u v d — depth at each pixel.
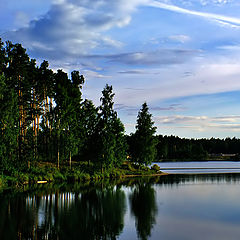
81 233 17.34
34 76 51.91
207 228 18.61
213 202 27.94
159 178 56.50
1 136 37.53
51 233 17.36
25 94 47.81
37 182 44.00
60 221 20.30
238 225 19.31
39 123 56.66
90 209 24.62
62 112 52.91
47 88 56.28
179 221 20.45
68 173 52.00
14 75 46.28
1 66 43.91
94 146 57.97
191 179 52.31
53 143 54.31
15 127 40.12
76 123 55.94
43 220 20.56
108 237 16.62
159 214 22.78
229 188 38.28
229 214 22.66
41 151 54.78
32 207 25.28
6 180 38.47
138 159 75.88
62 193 33.97
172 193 34.31
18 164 43.47
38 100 55.22
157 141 77.12
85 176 52.00
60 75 57.50
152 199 30.03
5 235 16.88
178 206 26.08
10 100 39.03
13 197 30.45
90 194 33.53
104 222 20.11
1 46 44.91
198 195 32.47
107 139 57.75
